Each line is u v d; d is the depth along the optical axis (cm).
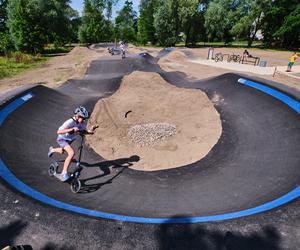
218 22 4934
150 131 960
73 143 852
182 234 396
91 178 644
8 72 2239
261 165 664
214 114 1095
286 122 828
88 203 503
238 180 612
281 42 5222
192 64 2595
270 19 4959
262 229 398
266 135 818
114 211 473
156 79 1620
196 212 471
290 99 934
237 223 414
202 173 680
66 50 4844
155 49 4675
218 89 1317
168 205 512
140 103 1282
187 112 1164
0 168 566
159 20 5059
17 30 3644
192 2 4841
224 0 4894
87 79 1712
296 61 2870
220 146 834
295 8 4488
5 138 716
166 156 797
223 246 370
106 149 842
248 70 2191
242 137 860
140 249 370
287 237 381
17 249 338
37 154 720
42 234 388
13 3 3850
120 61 2238
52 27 4466
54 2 4503
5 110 858
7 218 414
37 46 3791
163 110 1207
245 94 1145
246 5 4797
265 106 986
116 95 1396
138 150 842
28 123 868
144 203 524
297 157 643
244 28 4734
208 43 6362
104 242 381
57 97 1181
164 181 644
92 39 6894
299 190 498
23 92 1045
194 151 820
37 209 441
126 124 1064
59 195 523
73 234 392
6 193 473
